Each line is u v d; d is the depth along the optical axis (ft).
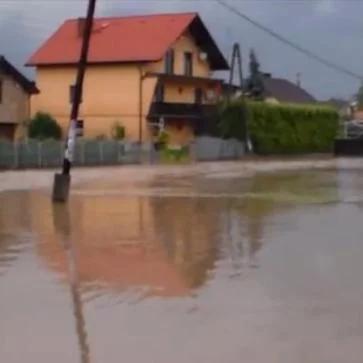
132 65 191.11
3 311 32.94
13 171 136.26
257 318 31.19
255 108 205.16
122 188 100.89
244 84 210.79
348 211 72.08
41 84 199.21
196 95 209.05
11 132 178.19
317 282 38.22
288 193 93.25
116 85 192.54
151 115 190.08
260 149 207.21
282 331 29.14
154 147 176.96
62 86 197.16
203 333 29.01
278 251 48.21
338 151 221.05
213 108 205.05
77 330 29.76
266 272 41.19
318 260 44.65
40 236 56.03
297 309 32.60
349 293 35.60
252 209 74.54
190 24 201.36
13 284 38.58
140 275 40.75
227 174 132.87
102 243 52.44
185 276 40.37
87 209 74.64
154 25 199.93
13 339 28.63
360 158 205.05
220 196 89.04
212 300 34.58
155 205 78.59
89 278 39.99
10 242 53.06
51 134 181.57
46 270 42.42
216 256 46.73
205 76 213.66
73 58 194.49
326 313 31.86
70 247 50.70
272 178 122.11
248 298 34.86
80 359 26.17
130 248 50.21
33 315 32.22
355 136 256.32
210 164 168.14
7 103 175.63
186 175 129.70
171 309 32.96
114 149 164.55
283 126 214.90
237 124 201.46
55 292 36.65
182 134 203.10
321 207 76.13
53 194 82.33
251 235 55.88
